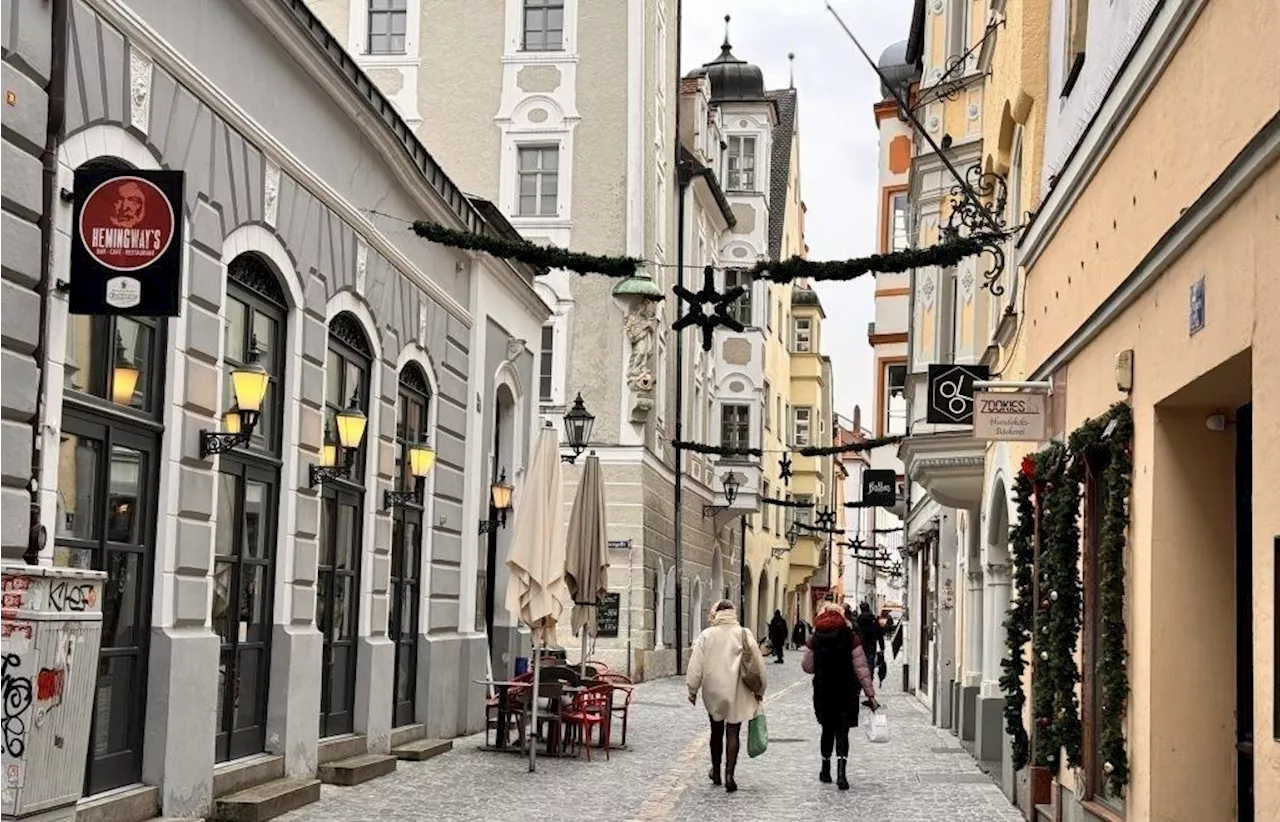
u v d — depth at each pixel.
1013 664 14.22
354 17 37.94
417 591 19.91
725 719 16.27
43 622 7.93
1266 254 7.09
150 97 11.27
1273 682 6.76
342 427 15.42
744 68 55.66
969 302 21.72
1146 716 9.65
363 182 16.83
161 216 9.94
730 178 55.06
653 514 39.56
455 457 21.20
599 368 37.56
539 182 37.41
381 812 13.59
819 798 15.68
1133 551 10.19
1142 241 10.12
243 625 13.89
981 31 22.05
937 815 14.45
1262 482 6.99
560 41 37.50
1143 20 10.20
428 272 19.75
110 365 10.95
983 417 13.52
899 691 39.22
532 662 19.56
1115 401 10.99
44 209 9.64
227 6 12.82
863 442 24.69
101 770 10.97
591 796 15.31
